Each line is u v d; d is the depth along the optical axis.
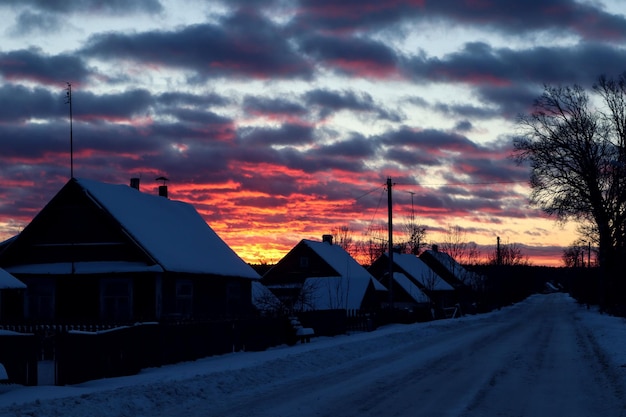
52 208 34.66
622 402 13.93
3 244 36.00
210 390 15.49
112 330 19.09
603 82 59.16
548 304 119.31
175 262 33.62
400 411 13.04
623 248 64.56
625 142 58.94
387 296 74.50
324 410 13.16
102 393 14.05
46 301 34.03
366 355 25.36
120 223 33.38
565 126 59.81
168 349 22.33
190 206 44.69
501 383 17.05
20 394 14.83
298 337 32.12
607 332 35.28
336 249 73.94
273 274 69.19
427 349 27.80
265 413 12.86
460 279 101.62
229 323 26.80
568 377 18.20
